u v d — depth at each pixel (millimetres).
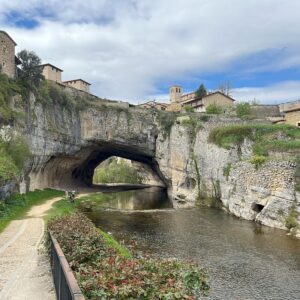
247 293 15281
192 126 51875
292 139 36969
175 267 9148
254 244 23516
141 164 91062
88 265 9477
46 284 10047
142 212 38156
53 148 51469
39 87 48500
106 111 61906
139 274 7754
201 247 22703
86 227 14016
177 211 39125
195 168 48781
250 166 34438
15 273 11148
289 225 27797
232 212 37031
